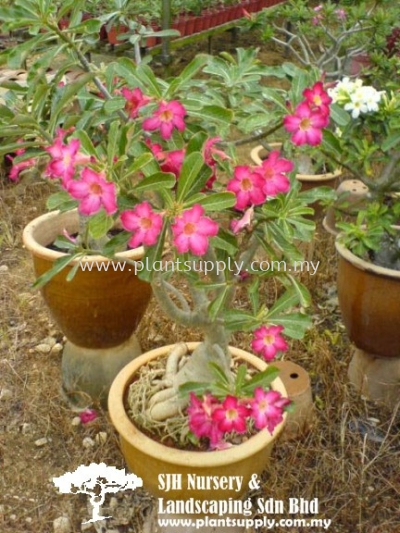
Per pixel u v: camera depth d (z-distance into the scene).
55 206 1.36
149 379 1.76
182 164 1.23
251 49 1.71
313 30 3.35
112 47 4.30
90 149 1.25
